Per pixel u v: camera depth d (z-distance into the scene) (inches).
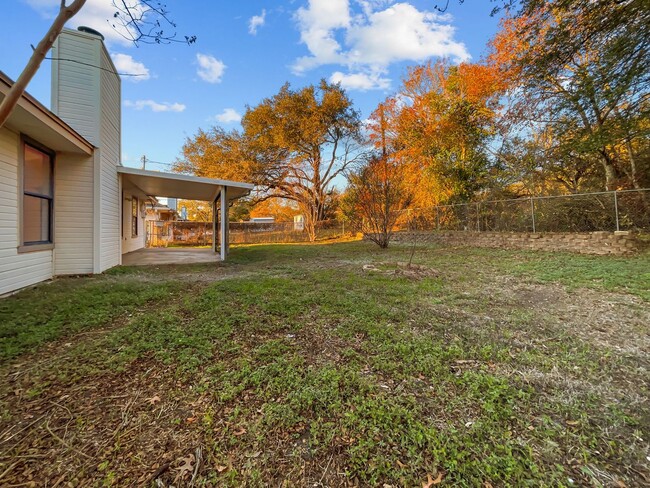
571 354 101.0
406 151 648.4
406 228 577.3
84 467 54.6
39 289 184.9
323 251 449.4
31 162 203.0
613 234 302.0
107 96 261.9
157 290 181.6
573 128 361.7
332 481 52.7
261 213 1212.5
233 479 52.7
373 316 137.4
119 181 296.8
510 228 409.4
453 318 136.2
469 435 63.0
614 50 250.1
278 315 138.9
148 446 59.8
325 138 845.2
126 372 87.7
